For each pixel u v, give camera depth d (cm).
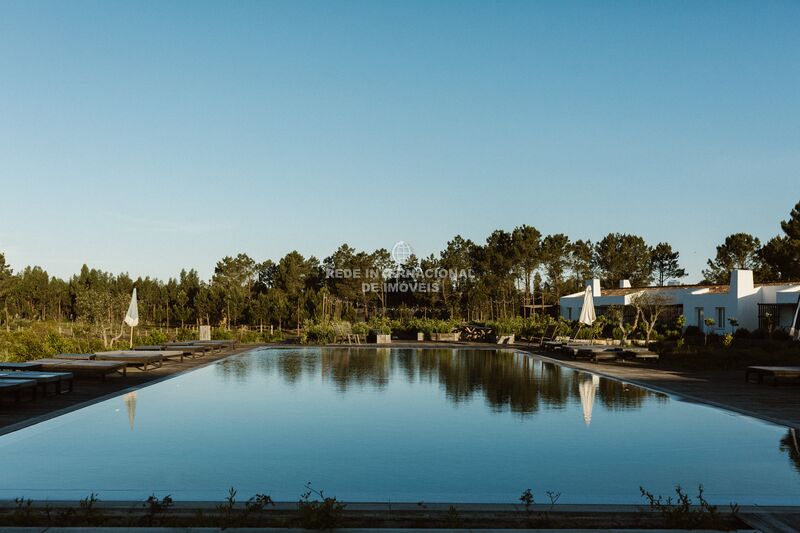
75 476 575
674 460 655
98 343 2086
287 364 1786
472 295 4509
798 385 1337
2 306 4053
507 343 2966
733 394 1184
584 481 573
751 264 5525
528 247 5197
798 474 604
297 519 458
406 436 764
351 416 909
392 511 480
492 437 762
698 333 2889
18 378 1028
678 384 1346
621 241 6406
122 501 495
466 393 1160
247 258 6069
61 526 441
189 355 2059
